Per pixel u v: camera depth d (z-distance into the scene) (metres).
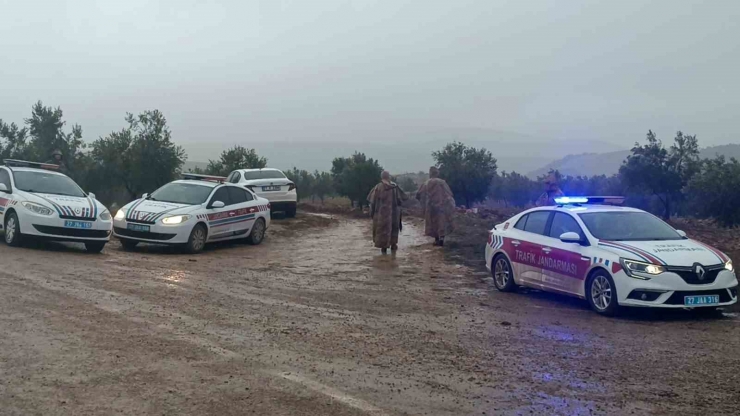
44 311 7.53
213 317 7.82
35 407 4.65
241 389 5.21
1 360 5.66
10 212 13.47
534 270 10.55
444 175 31.42
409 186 46.16
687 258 8.80
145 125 28.06
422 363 6.19
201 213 15.56
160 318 7.55
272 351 6.40
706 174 21.62
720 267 8.84
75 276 10.18
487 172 31.64
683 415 4.87
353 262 14.72
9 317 7.15
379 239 16.23
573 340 7.33
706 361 6.43
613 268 8.91
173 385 5.24
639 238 9.66
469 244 17.89
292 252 16.50
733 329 8.13
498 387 5.49
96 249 14.16
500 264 11.42
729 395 5.34
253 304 8.87
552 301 10.30
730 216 20.98
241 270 12.70
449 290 11.23
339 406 4.92
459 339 7.24
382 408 4.91
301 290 10.45
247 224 17.48
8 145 27.75
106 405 4.75
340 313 8.55
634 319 8.77
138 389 5.11
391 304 9.45
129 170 27.56
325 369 5.88
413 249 17.25
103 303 8.17
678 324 8.44
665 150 23.64
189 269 12.29
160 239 14.73
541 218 10.88
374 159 34.16
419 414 4.81
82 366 5.61
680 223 21.98
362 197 33.47
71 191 14.70
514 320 8.52
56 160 18.95
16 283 9.15
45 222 13.10
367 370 5.89
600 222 9.97
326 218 26.22
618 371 6.02
